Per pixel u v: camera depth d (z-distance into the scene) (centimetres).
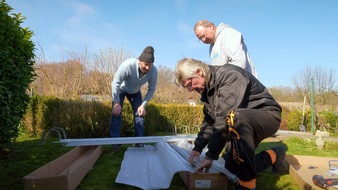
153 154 316
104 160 307
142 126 397
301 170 263
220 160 254
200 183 193
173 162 225
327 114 1023
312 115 948
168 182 201
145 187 197
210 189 194
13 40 308
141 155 310
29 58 362
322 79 1530
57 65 1169
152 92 407
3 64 282
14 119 321
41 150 351
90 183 214
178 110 837
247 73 194
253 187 180
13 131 343
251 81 193
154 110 727
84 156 314
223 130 185
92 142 320
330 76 1526
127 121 565
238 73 188
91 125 541
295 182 230
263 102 193
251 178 177
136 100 405
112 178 229
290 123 1037
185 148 312
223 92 184
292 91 1852
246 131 177
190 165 219
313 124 934
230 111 181
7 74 301
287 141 548
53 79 1134
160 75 1580
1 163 276
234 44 283
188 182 198
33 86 1075
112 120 383
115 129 381
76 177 202
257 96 194
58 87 1102
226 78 187
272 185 221
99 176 235
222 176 195
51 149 359
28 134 521
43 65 1098
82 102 550
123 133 564
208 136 222
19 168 256
